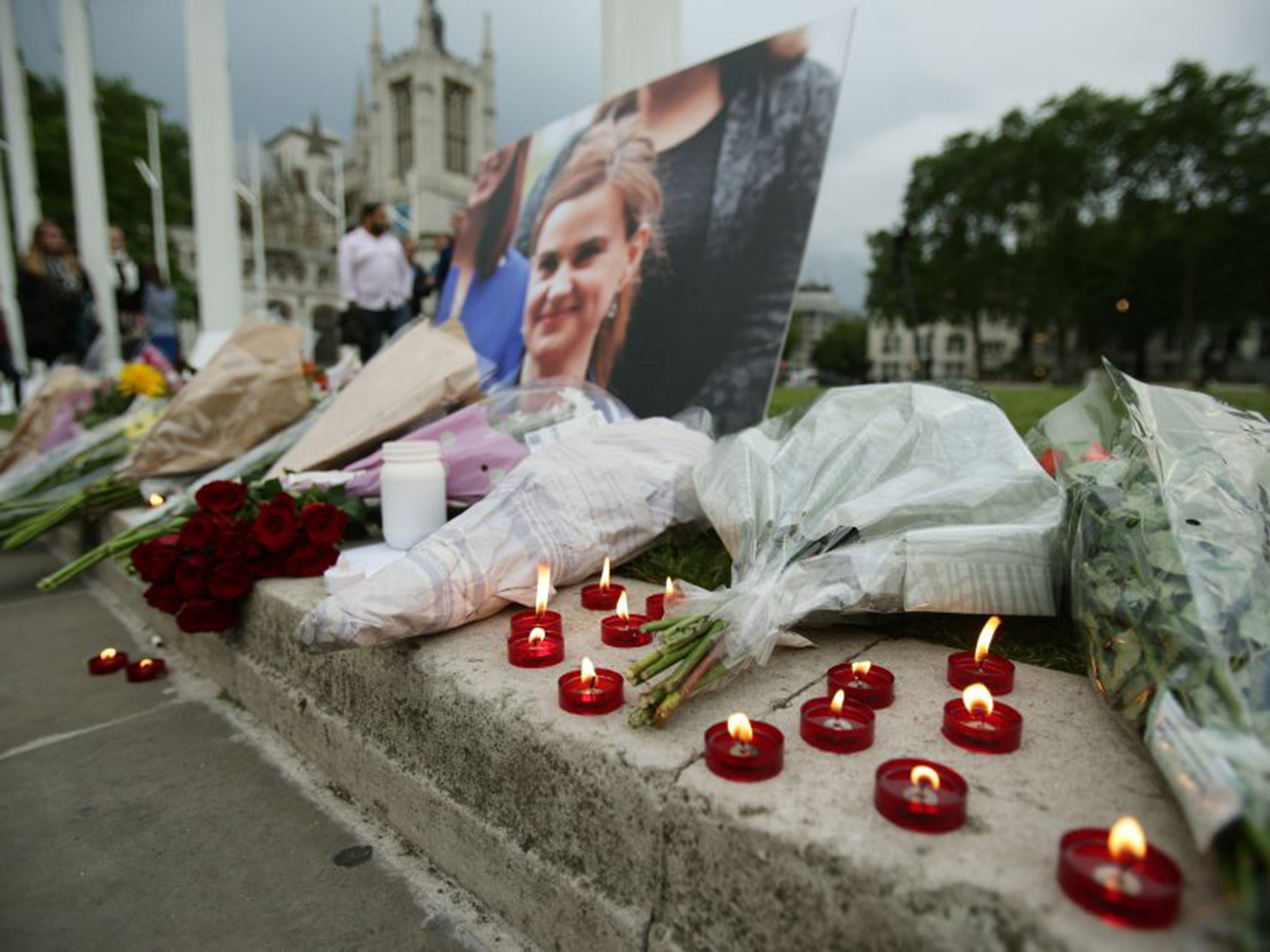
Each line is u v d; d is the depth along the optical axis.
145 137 39.44
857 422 2.15
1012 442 1.96
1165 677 1.15
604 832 1.26
